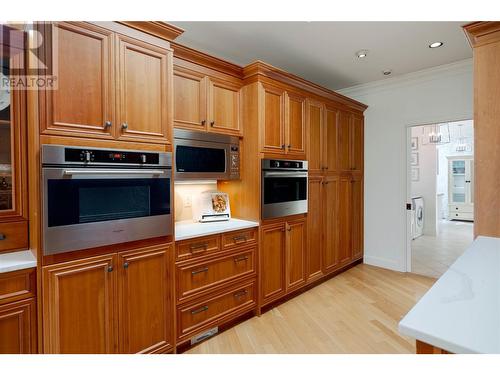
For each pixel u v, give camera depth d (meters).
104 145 1.65
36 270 1.46
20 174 1.65
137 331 1.81
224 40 2.70
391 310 2.76
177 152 2.24
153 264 1.89
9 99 1.61
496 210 1.82
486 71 1.84
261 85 2.62
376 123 4.02
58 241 1.48
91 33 1.61
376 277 3.62
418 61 3.23
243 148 2.74
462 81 3.30
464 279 1.09
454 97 3.36
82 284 1.59
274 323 2.52
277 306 2.85
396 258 3.87
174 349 2.01
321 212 3.38
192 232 2.19
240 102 2.71
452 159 8.10
